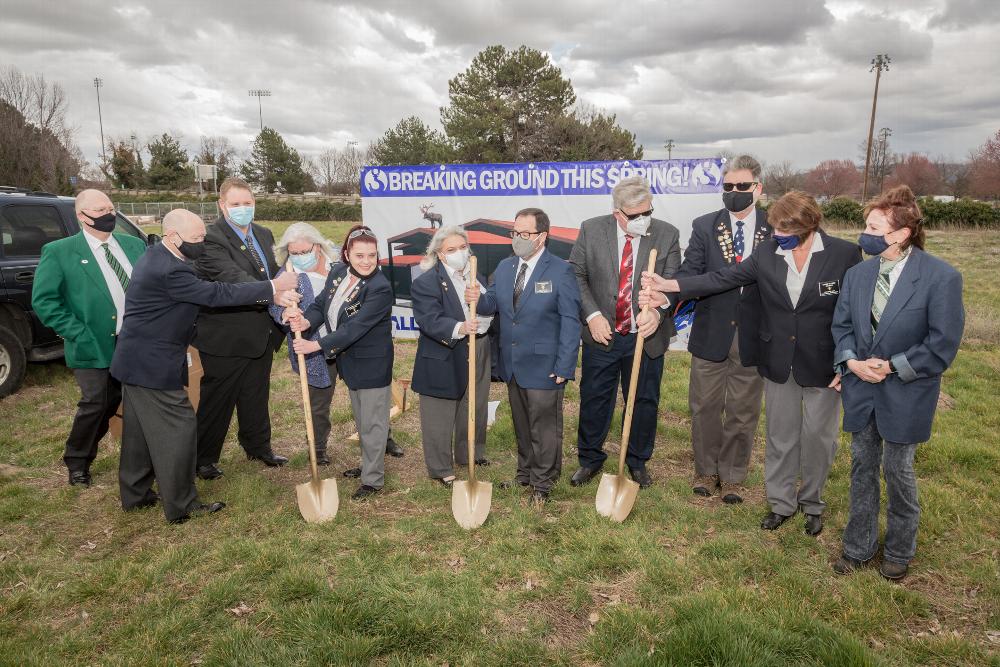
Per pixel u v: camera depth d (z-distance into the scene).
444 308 3.97
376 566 3.19
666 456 4.79
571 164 7.15
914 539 3.06
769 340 3.49
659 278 3.71
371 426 4.01
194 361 4.63
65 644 2.62
